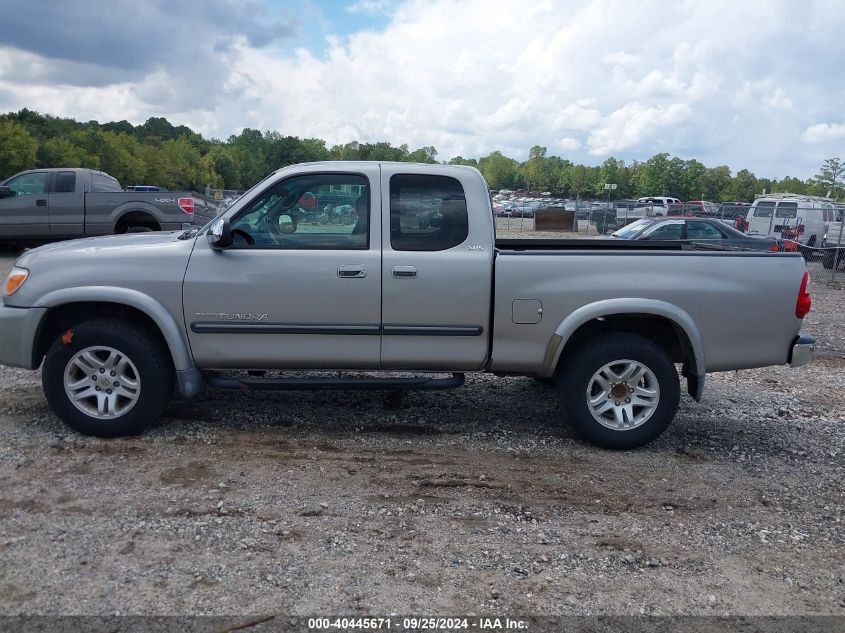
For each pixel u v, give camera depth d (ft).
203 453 15.93
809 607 11.02
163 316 16.15
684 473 16.16
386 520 13.20
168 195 47.39
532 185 408.67
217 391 20.53
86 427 16.47
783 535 13.37
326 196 16.63
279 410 19.16
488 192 17.08
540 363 16.92
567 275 16.58
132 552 11.65
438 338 16.74
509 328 16.66
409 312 16.56
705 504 14.58
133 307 16.60
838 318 40.11
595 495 14.75
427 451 16.74
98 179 48.01
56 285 16.19
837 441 18.78
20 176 46.50
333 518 13.17
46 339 17.02
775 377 25.91
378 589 10.93
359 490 14.42
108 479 14.38
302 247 16.48
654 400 17.07
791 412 21.30
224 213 16.57
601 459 16.75
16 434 16.63
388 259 16.39
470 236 16.70
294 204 16.66
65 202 46.21
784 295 16.96
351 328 16.48
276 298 16.33
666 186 326.03
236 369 16.96
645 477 15.80
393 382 17.06
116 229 47.34
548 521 13.51
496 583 11.27
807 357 17.33
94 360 16.33
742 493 15.20
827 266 68.54
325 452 16.35
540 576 11.55
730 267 16.80
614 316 17.28
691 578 11.73
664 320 17.43
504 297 16.53
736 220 87.35
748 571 12.03
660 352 16.94
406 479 15.07
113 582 10.78
